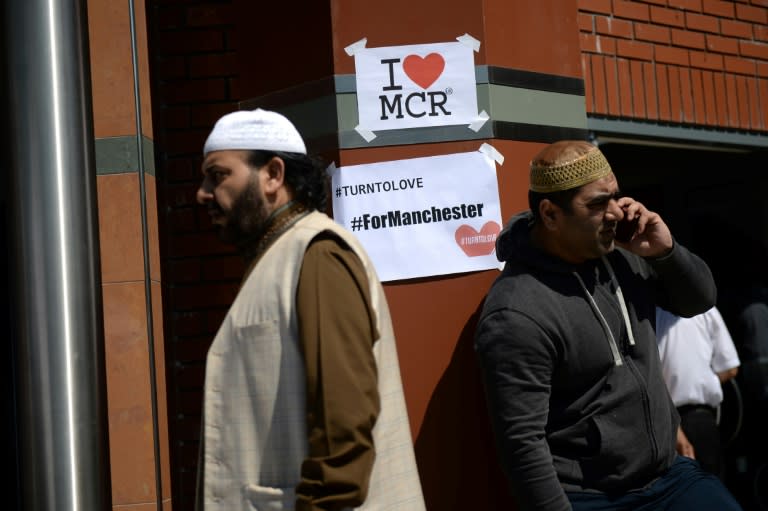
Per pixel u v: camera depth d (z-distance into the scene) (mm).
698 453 4965
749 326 6152
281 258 2516
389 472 2477
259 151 2645
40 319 3119
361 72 3986
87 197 3189
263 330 2475
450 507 3900
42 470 3109
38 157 3135
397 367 2578
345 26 3998
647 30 5262
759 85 5680
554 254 3295
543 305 3191
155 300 3953
